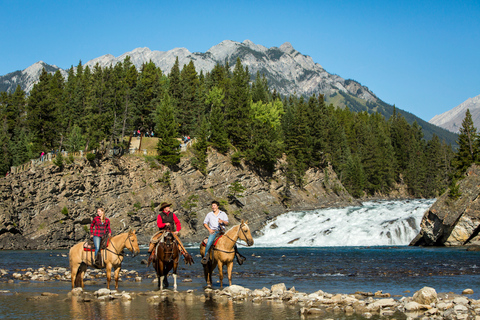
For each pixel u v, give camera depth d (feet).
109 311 40.88
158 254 54.34
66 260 118.32
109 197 224.94
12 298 50.01
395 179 533.14
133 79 344.28
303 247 194.70
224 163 291.17
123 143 266.36
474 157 246.88
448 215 174.29
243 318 37.37
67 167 211.82
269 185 314.14
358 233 211.61
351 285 63.21
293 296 49.93
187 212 247.50
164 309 42.06
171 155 256.93
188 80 410.11
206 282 66.39
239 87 342.64
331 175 379.14
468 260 108.06
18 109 357.00
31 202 197.36
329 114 510.99
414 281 67.92
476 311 40.01
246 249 181.98
